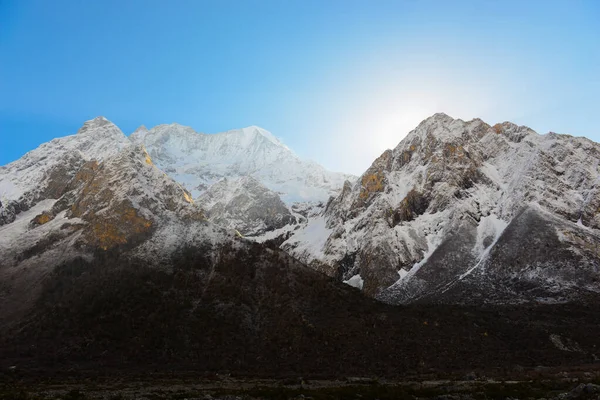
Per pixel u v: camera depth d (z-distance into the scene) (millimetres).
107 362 149250
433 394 100312
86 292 181750
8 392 93562
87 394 96500
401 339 168000
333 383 123188
